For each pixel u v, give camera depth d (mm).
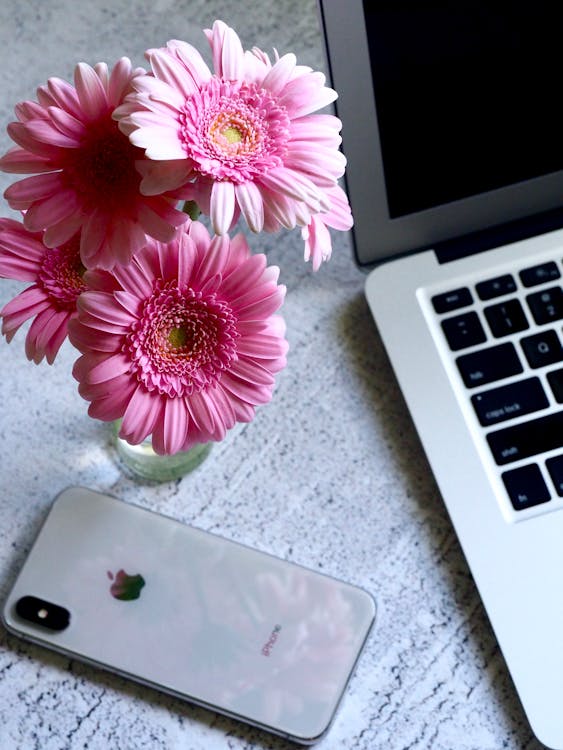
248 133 360
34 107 365
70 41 619
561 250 572
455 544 553
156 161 349
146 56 364
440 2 450
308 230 388
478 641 538
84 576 528
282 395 575
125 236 364
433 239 573
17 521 552
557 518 528
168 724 523
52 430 566
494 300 560
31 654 530
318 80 375
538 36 478
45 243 370
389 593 545
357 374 580
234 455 564
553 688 507
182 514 555
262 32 625
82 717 523
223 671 516
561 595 518
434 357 554
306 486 561
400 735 525
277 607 527
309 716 510
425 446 539
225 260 381
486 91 495
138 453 536
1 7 620
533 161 542
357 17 447
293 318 589
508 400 543
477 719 527
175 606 525
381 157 509
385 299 564
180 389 396
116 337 385
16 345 576
